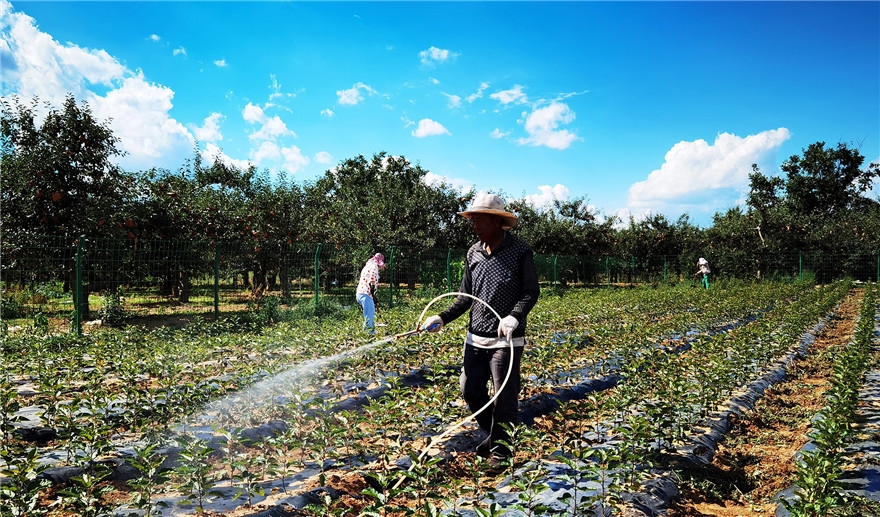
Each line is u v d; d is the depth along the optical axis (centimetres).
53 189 1381
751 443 510
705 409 553
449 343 811
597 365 779
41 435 480
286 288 1647
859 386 605
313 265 1717
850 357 691
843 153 3712
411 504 369
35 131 1454
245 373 601
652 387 609
